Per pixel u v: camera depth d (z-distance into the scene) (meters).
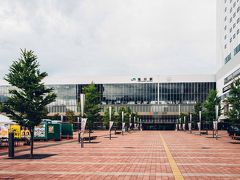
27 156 20.03
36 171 13.89
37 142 35.69
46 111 20.58
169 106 118.75
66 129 43.81
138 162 17.03
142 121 120.19
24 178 12.11
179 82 118.75
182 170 14.11
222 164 16.20
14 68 20.23
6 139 31.06
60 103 121.56
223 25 99.75
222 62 100.69
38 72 20.66
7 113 20.19
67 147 28.06
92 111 36.69
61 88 122.12
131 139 42.34
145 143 33.59
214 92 53.59
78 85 121.56
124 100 120.56
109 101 120.94
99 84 121.56
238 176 12.52
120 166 15.44
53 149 25.86
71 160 17.97
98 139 42.53
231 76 83.19
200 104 74.44
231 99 34.03
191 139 42.47
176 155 20.83
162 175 12.75
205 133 65.94
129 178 12.06
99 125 108.56
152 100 119.56
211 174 13.00
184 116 93.69
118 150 24.80
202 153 22.27
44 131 37.69
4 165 15.88
